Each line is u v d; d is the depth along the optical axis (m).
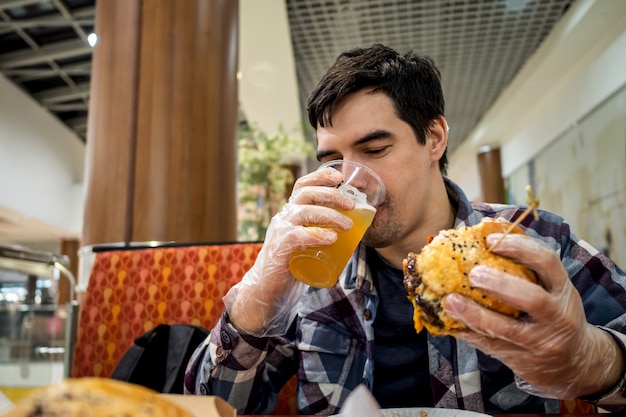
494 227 0.74
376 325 1.22
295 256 0.89
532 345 0.66
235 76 3.05
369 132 1.05
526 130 7.64
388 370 1.19
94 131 2.73
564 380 0.72
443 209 1.24
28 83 7.71
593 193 5.60
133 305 2.03
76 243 10.61
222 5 2.98
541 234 1.21
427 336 1.16
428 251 0.73
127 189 2.60
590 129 5.62
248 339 0.99
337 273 0.91
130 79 2.71
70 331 2.31
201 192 2.70
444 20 5.18
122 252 2.12
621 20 4.88
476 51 5.91
